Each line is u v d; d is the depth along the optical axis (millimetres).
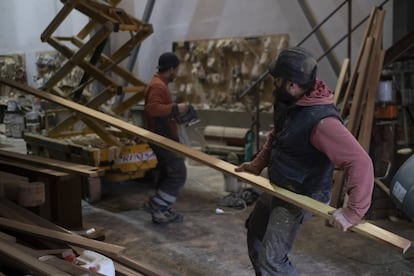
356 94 4418
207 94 7488
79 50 5160
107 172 5086
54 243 2545
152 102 4086
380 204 4414
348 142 2039
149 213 4707
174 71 4281
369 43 4555
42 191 3084
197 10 7531
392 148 4438
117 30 4969
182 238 4023
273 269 2385
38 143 5633
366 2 5688
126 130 3023
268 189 2275
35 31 10188
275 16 6602
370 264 3479
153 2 7977
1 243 2236
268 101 6676
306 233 4078
